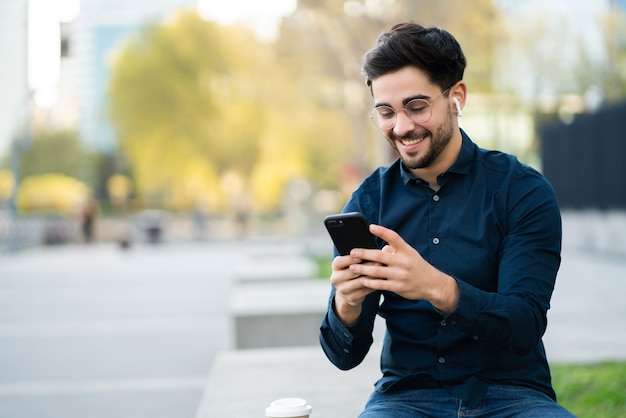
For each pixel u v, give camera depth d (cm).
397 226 268
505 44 2425
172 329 989
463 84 258
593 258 1733
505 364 255
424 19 2364
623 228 1672
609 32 2328
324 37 2847
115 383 682
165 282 1614
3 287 1608
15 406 604
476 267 255
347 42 2817
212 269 1939
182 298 1324
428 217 263
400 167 270
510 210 255
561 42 2416
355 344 260
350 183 3203
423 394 262
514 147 2503
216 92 4262
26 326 1057
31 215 3841
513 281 244
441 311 232
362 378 459
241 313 668
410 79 246
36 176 4859
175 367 745
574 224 1947
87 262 2311
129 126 4275
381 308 271
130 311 1176
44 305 1288
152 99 4216
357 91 3167
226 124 4403
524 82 2464
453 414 256
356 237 233
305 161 4991
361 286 234
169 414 568
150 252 2822
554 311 939
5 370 754
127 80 4253
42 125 4997
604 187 1745
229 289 1446
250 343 668
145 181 4512
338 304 252
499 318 230
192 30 4209
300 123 4584
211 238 3753
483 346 254
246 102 4341
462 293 230
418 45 245
